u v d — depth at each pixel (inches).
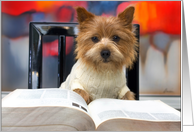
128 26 41.7
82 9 40.9
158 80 68.4
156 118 25.3
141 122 23.8
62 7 67.2
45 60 67.2
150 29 67.6
